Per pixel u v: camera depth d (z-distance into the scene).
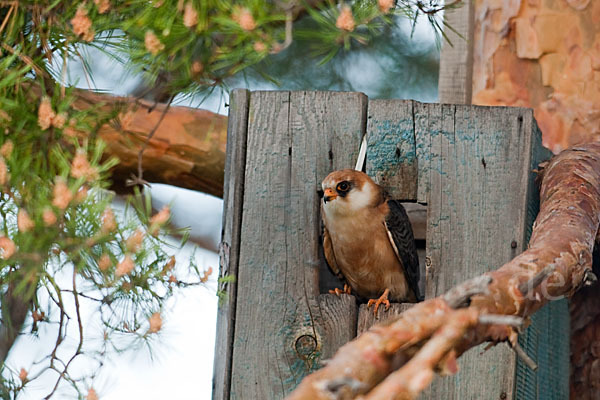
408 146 7.57
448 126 7.54
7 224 6.39
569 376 9.09
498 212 7.35
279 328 7.31
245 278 7.41
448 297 4.18
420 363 3.74
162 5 6.60
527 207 7.36
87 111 6.75
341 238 7.74
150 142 9.14
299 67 10.93
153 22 6.61
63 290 6.31
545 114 9.59
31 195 6.46
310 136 7.63
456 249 7.34
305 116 7.65
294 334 7.29
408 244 7.75
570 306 9.17
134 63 6.70
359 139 7.61
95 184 6.23
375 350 4.03
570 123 9.46
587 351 9.03
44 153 6.59
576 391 9.06
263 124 7.65
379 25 6.56
